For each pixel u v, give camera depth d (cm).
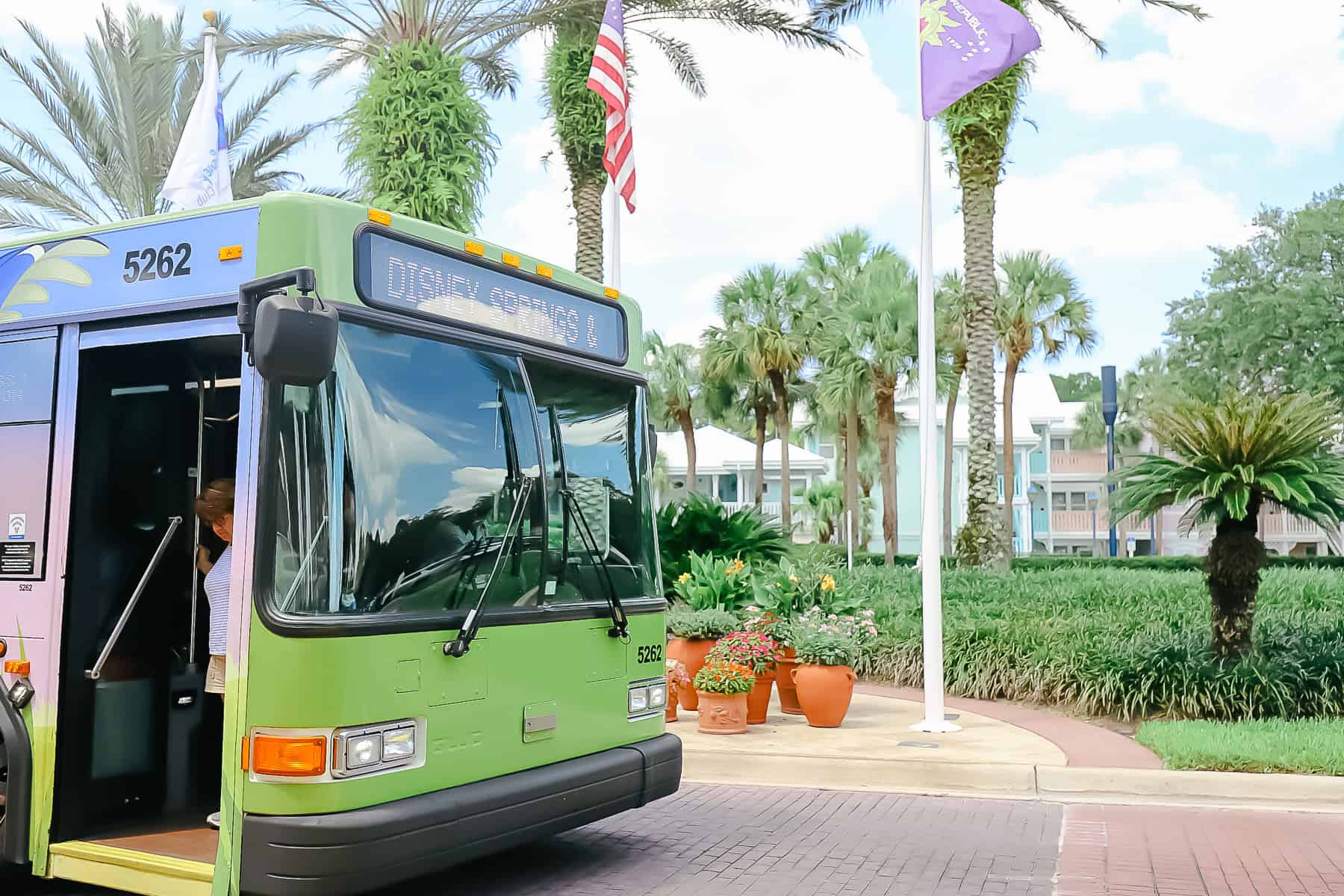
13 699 574
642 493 690
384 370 529
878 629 1491
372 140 1680
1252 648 1154
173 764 616
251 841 483
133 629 603
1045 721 1159
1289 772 879
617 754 632
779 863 686
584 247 1983
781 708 1226
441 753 529
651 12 1852
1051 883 645
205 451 634
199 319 543
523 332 616
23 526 587
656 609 684
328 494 496
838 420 4903
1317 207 3744
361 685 495
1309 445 1112
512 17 1822
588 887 633
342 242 524
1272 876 659
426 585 530
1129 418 5916
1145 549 6066
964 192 2320
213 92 1235
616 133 1284
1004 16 1055
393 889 627
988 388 2317
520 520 586
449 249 575
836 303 4203
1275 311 3691
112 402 596
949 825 787
